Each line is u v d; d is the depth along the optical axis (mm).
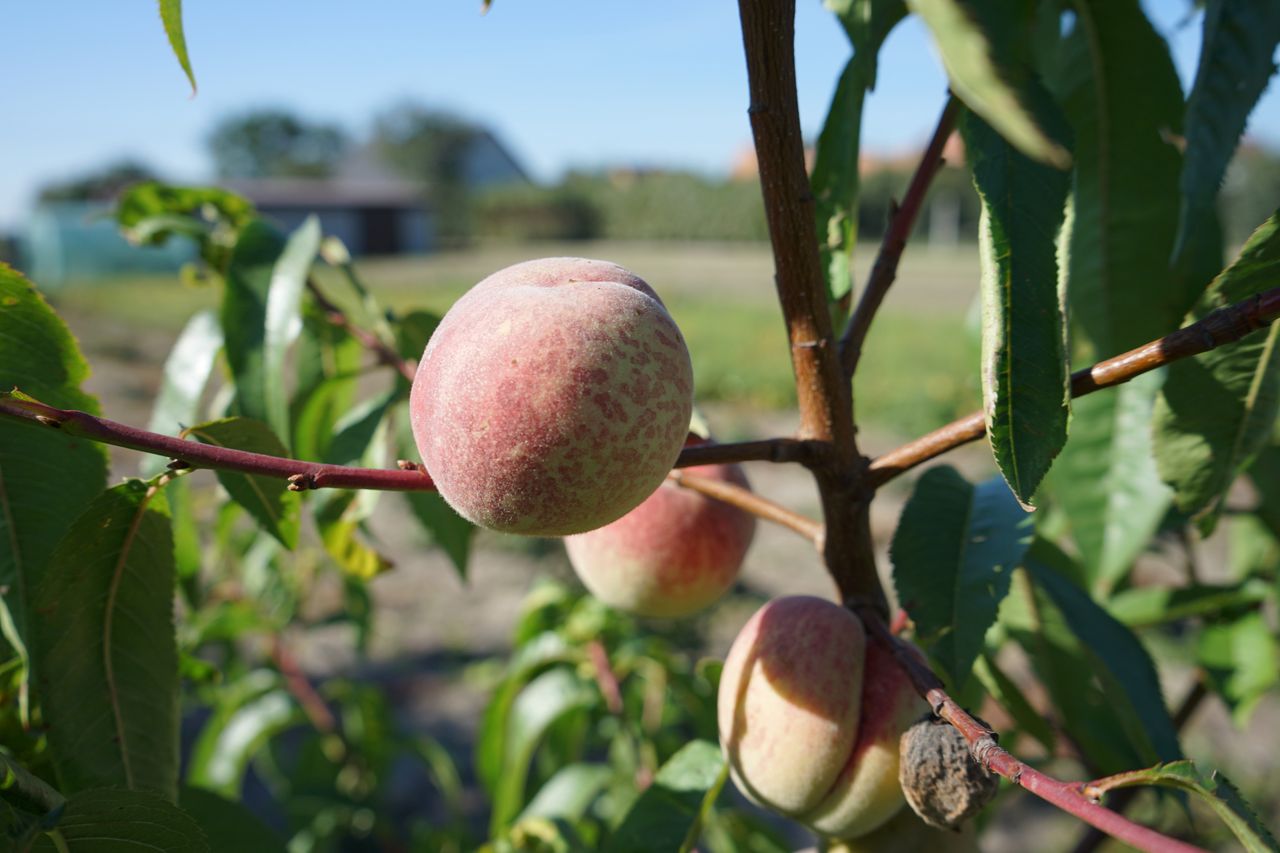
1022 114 118
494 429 188
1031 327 188
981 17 136
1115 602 417
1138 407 335
